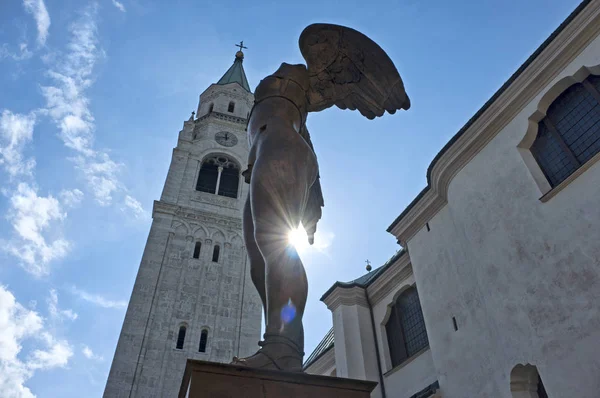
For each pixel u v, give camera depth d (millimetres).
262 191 3928
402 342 21375
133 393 33969
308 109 5262
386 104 5531
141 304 39531
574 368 11242
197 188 52438
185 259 44312
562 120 14125
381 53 5383
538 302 12594
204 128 59469
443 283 17719
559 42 14070
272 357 3338
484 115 15922
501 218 14531
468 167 16547
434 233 19047
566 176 13469
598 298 11203
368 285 23953
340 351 22484
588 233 11875
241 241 47781
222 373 2926
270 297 3619
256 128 4664
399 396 19719
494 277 14172
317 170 4535
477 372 14867
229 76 72375
